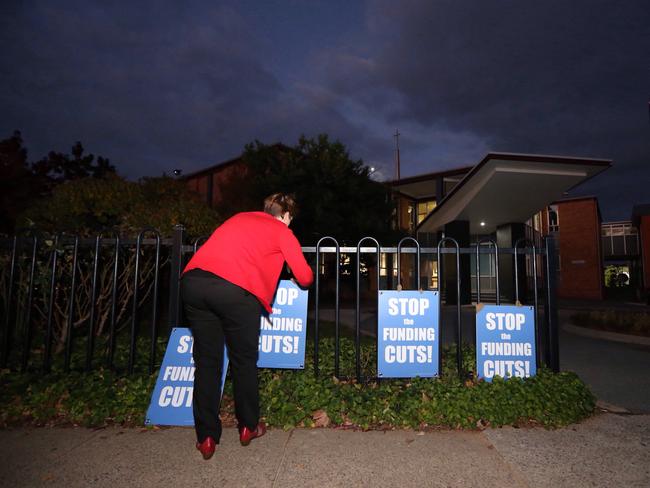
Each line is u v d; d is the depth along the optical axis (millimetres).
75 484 2170
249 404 2559
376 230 16281
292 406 3021
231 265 2439
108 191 5246
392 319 3535
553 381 3416
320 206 14852
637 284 29312
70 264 4836
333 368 3938
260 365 3465
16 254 3977
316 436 2811
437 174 21578
